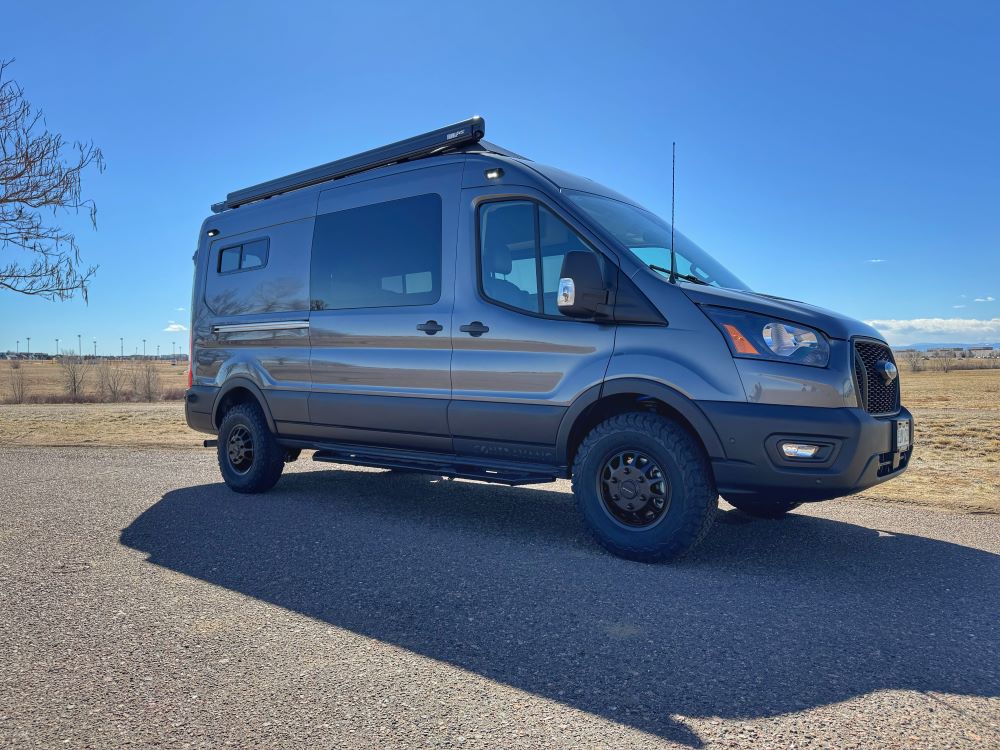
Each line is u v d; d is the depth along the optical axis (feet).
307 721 7.76
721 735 7.47
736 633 10.36
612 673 8.99
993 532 17.16
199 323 23.72
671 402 13.65
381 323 18.24
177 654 9.58
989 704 8.23
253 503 20.15
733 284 16.22
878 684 8.73
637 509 14.12
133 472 26.84
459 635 10.25
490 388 16.12
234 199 23.53
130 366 122.01
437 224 17.51
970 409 71.36
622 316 14.40
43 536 16.14
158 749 7.19
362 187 19.44
